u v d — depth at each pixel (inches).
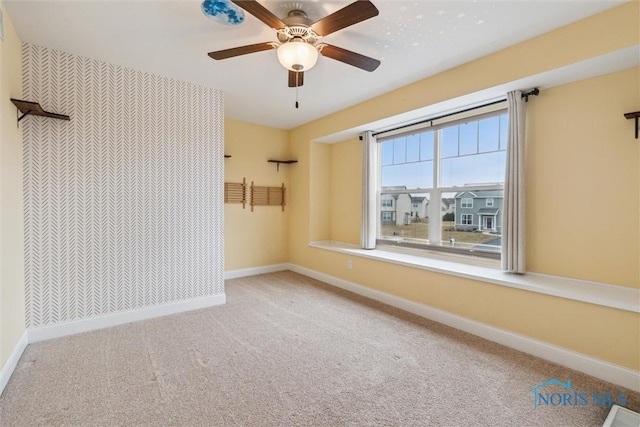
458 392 73.3
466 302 107.2
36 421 62.6
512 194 103.1
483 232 121.1
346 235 183.2
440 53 98.9
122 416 64.4
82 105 103.0
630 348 74.0
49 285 98.0
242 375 79.8
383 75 115.6
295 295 147.6
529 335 91.5
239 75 117.9
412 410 67.1
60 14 79.2
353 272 154.3
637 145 82.7
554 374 80.5
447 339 101.0
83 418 63.7
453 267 116.3
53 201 98.2
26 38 91.2
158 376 78.9
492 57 98.6
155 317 118.5
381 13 78.2
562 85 96.0
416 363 86.1
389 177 160.7
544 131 100.0
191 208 127.3
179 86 122.8
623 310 74.5
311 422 63.3
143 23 83.7
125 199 111.7
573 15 78.4
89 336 101.0
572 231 94.7
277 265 199.8
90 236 105.1
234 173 181.0
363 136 160.9
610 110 87.4
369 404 69.0
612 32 75.2
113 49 97.9
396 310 127.6
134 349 92.7
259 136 189.6
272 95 138.3
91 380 76.7
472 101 112.1
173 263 123.0
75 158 102.0
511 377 79.4
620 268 86.2
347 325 112.0
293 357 89.1
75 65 101.6
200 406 67.8
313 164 185.9
